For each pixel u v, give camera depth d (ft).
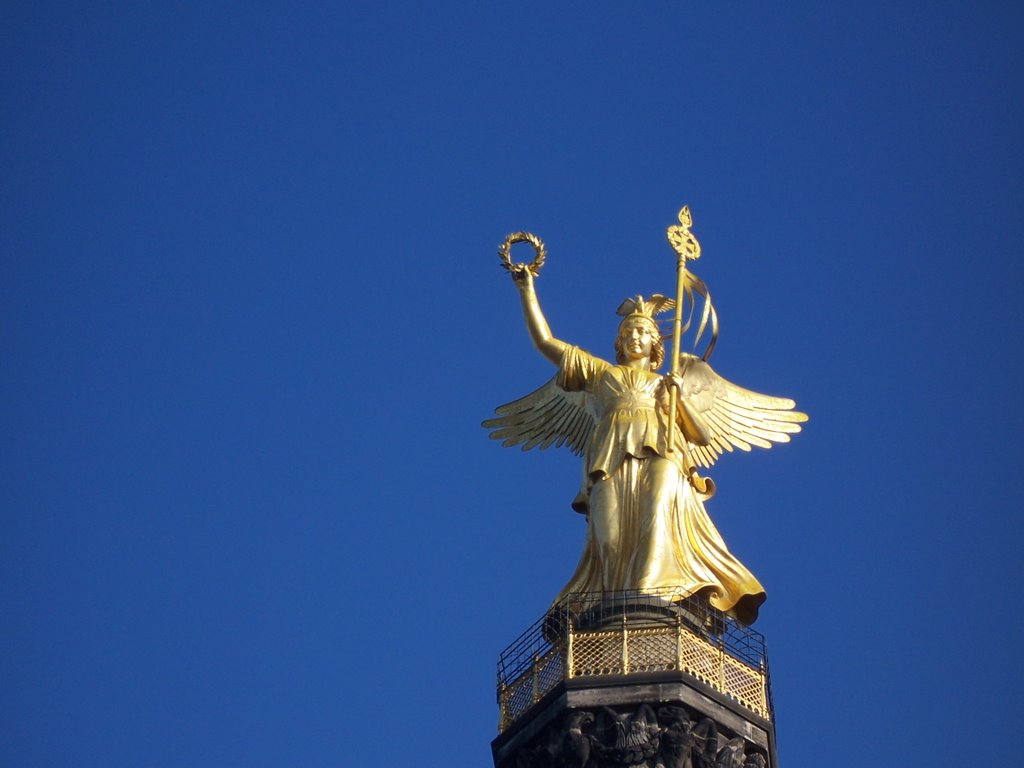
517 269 455.63
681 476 428.97
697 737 385.91
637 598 404.98
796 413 460.14
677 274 450.71
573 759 383.86
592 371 446.60
